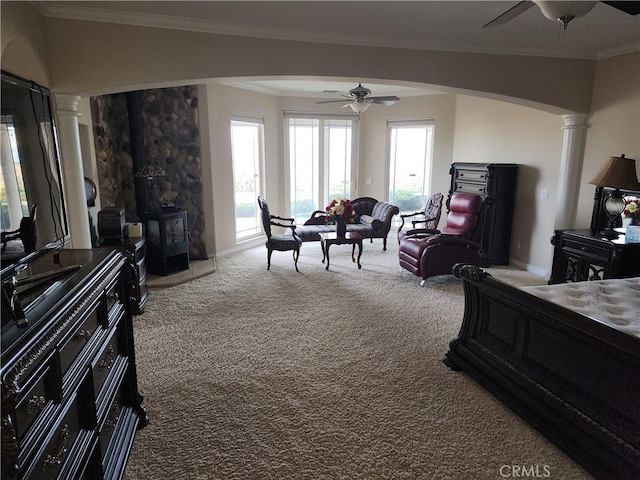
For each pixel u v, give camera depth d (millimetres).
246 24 3582
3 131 1670
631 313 2471
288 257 6266
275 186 7434
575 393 2076
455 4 3057
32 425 1135
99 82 3367
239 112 6371
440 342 3359
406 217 7219
